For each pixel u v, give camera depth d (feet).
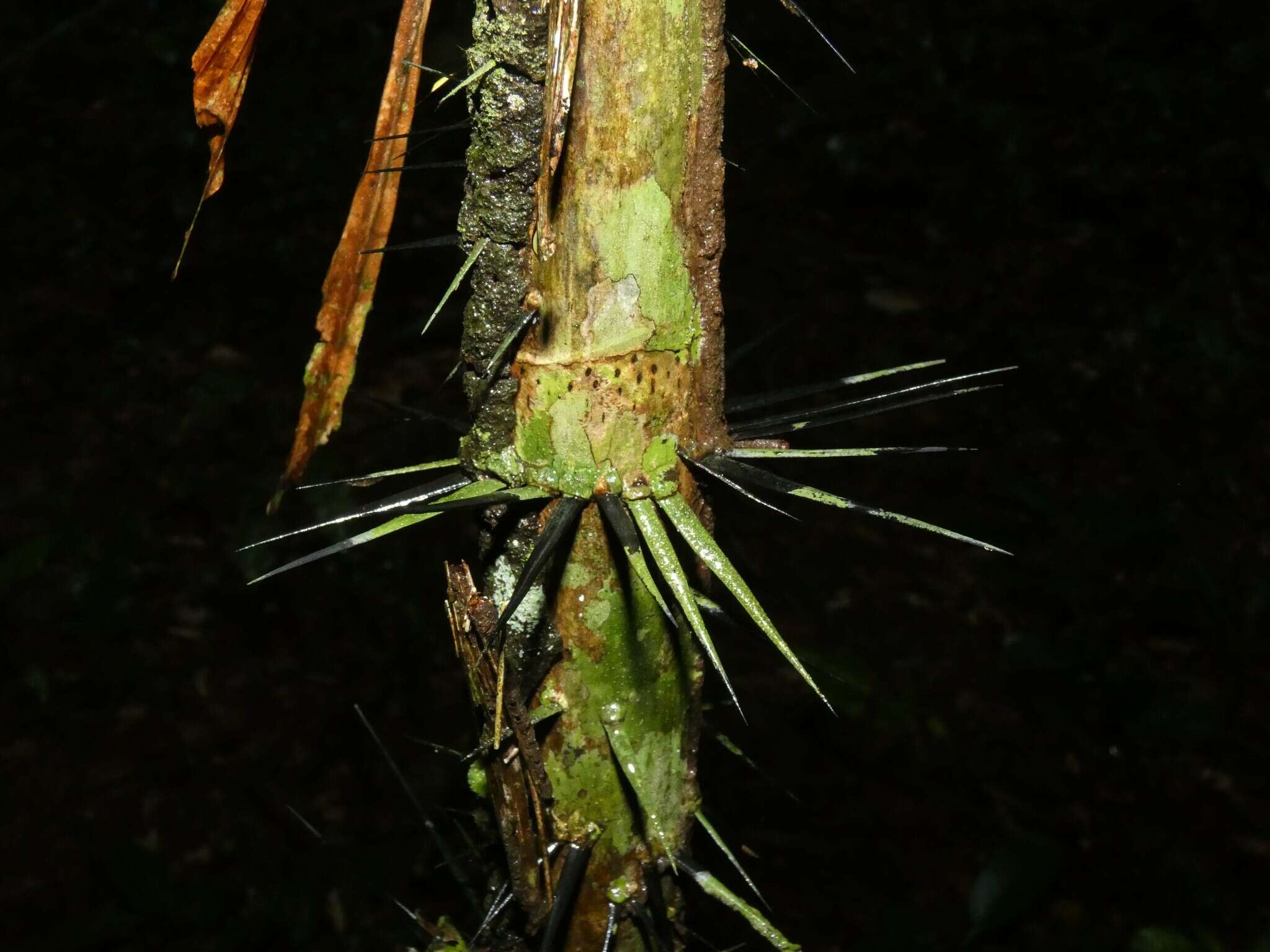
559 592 3.91
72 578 13.83
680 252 3.77
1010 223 20.11
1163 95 20.51
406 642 12.92
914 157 20.94
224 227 19.81
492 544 4.00
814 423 4.17
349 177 20.40
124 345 17.61
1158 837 11.59
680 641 4.05
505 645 3.90
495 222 3.69
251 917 10.41
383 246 3.97
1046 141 20.63
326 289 4.02
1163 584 14.10
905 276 19.31
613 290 3.71
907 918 10.46
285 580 13.75
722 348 3.94
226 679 12.88
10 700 12.62
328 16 22.27
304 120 20.86
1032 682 13.00
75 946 10.07
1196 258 18.98
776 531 15.11
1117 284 18.85
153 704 12.60
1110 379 17.35
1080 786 12.09
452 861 4.84
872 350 17.99
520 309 3.76
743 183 21.08
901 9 22.49
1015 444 16.56
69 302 18.45
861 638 13.69
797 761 12.00
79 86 21.76
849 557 14.79
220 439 15.97
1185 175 19.94
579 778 4.08
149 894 10.42
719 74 3.70
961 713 12.88
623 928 4.29
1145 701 12.52
